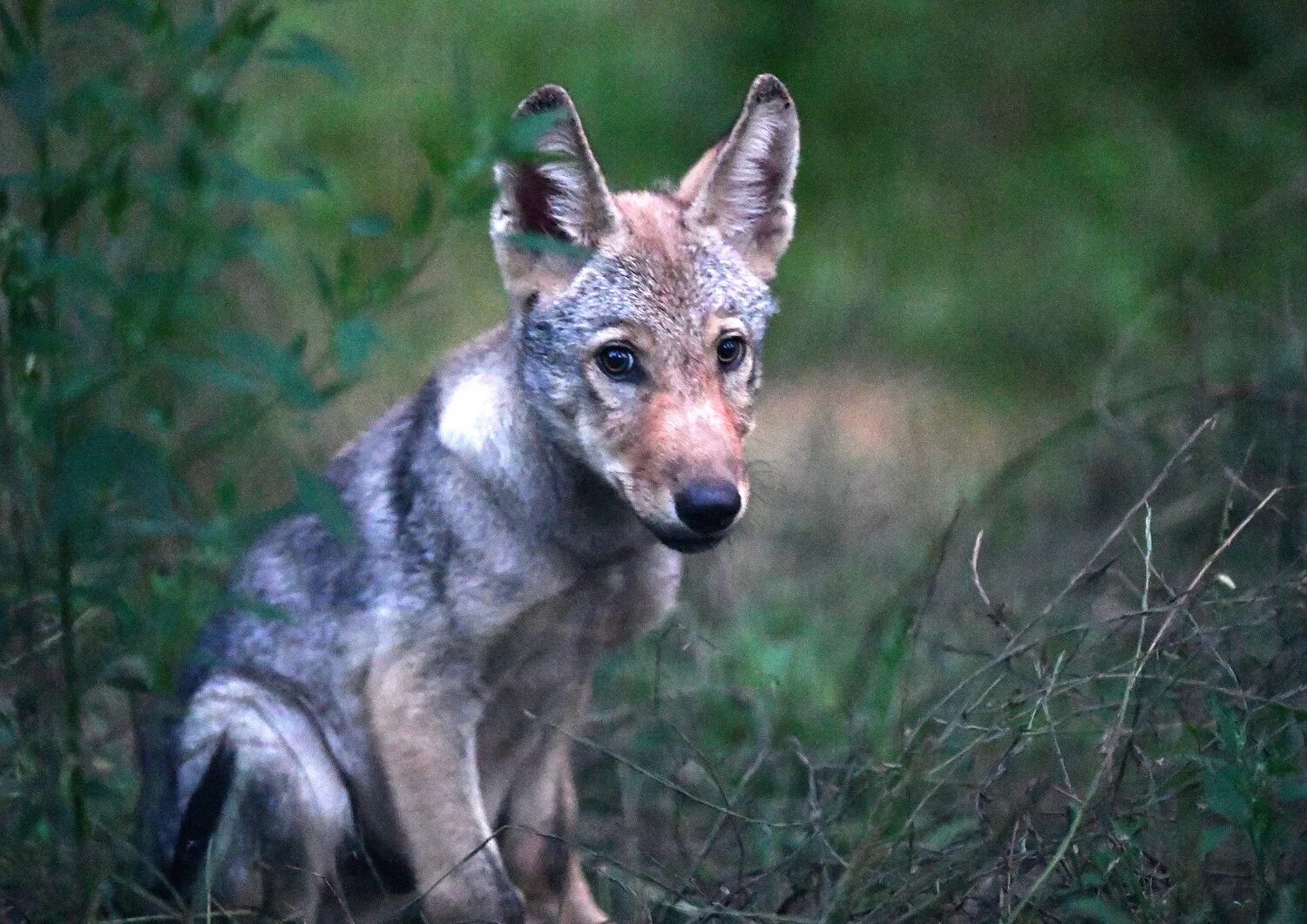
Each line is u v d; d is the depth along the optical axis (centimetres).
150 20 650
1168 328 1557
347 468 900
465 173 693
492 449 822
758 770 970
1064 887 771
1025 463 1141
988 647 1042
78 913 742
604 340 798
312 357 1312
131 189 670
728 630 1177
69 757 743
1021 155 1944
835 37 1984
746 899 827
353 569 857
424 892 826
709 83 1961
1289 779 758
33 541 744
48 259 636
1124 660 913
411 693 834
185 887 829
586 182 812
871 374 1670
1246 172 1828
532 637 846
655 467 775
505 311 1641
